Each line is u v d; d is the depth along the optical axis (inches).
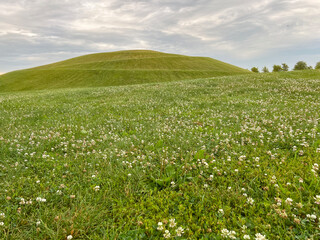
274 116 362.9
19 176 182.9
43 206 140.7
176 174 179.2
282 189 142.5
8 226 120.4
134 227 122.2
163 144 264.2
